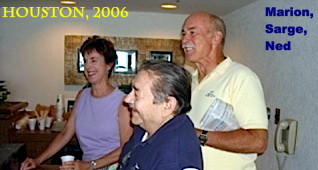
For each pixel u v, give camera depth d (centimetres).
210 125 149
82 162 159
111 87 172
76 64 369
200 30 157
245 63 306
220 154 149
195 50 158
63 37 369
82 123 174
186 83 103
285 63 235
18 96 370
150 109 101
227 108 147
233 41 336
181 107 102
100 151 171
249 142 133
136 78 103
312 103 201
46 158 183
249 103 139
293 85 223
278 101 244
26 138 315
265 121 139
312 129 200
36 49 368
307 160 205
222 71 153
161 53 379
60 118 345
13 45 365
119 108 164
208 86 155
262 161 267
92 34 371
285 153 228
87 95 178
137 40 375
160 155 93
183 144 94
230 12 342
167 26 381
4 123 312
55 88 373
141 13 376
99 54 166
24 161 169
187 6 323
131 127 159
